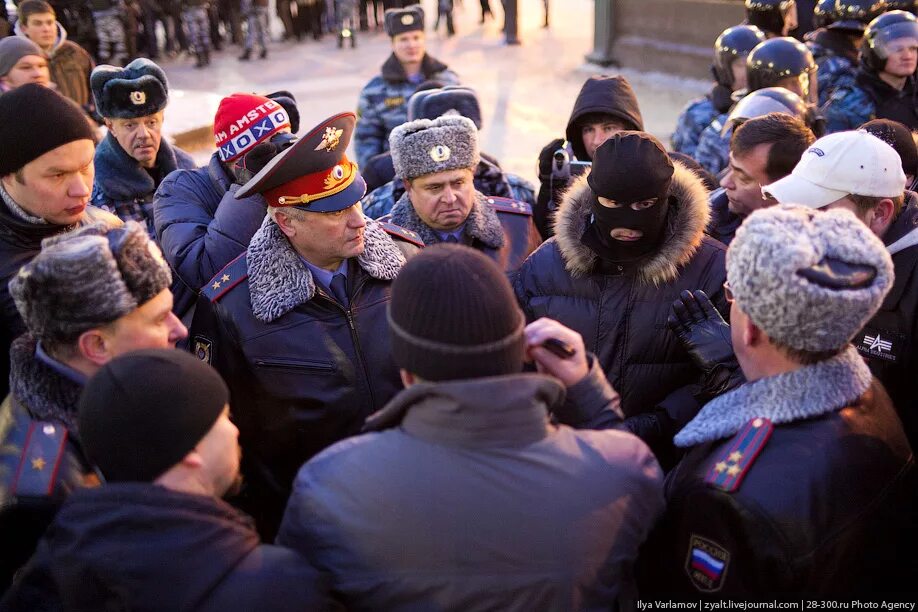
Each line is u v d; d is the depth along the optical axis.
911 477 1.45
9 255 2.11
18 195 2.08
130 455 1.22
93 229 1.61
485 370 1.21
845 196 1.94
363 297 2.15
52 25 5.65
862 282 1.26
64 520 1.20
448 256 1.22
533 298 2.28
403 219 2.70
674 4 9.65
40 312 1.50
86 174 2.16
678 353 2.13
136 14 11.91
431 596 1.21
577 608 1.23
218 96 8.52
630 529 1.28
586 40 12.34
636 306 2.13
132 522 1.15
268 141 2.37
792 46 3.67
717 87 4.29
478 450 1.22
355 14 14.68
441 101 3.20
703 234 2.21
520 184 3.35
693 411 2.06
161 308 1.60
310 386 2.09
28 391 1.54
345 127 1.97
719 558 1.31
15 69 4.16
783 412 1.35
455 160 2.51
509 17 12.20
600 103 3.19
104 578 1.14
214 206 2.84
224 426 1.31
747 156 2.34
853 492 1.32
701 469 1.39
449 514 1.20
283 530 1.33
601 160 2.00
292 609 1.17
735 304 1.45
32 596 1.25
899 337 2.01
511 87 10.24
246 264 2.14
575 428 1.50
